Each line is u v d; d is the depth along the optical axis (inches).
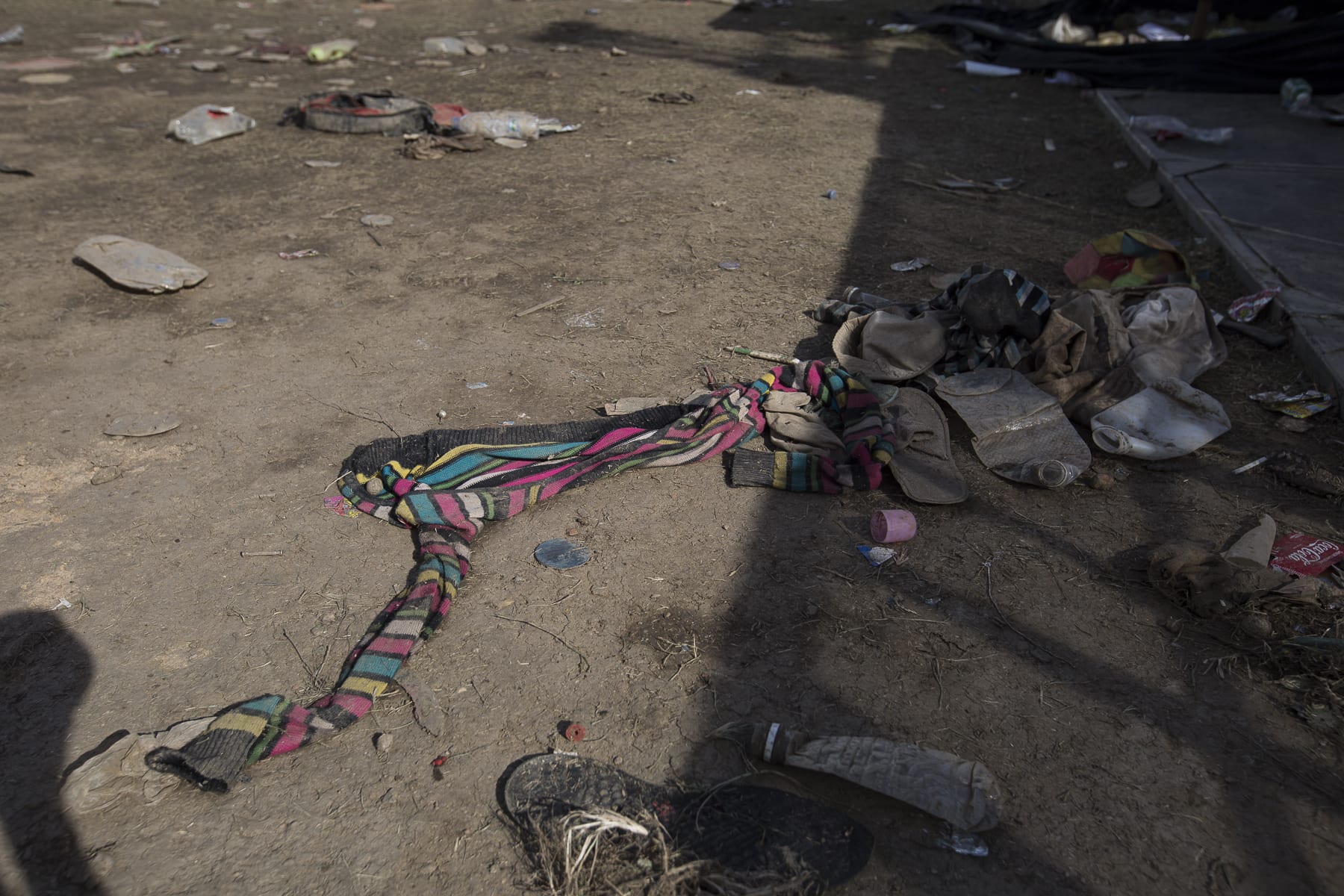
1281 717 109.7
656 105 416.2
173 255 235.8
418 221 276.7
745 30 604.7
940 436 163.8
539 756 104.6
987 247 256.8
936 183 313.7
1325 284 211.8
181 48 523.5
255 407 177.6
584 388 184.7
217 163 334.0
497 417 174.2
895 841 95.9
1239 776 102.3
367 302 223.6
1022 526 144.6
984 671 116.9
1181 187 286.4
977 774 99.3
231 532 142.0
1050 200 300.2
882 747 102.3
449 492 143.3
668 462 156.6
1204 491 152.6
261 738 104.0
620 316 215.3
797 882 90.0
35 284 231.8
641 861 92.7
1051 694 113.3
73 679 115.1
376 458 156.6
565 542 140.3
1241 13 551.5
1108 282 223.3
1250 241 241.0
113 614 125.6
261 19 614.2
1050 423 164.7
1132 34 522.6
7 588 130.1
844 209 286.8
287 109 399.9
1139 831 96.3
